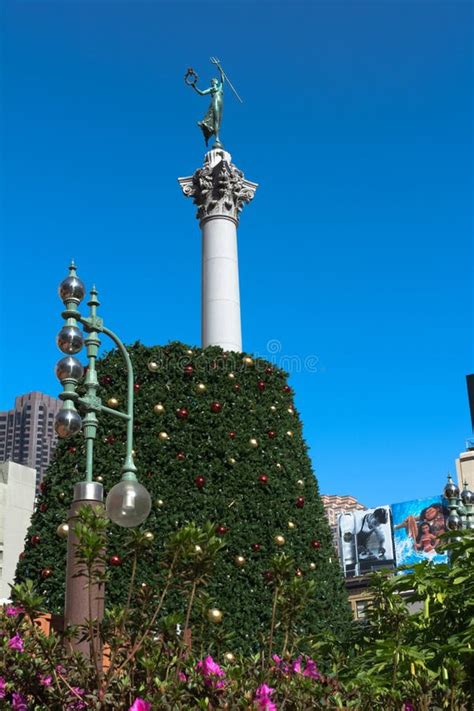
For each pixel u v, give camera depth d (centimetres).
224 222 2361
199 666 602
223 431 1367
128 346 1441
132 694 580
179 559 649
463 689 782
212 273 2292
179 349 1435
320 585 1296
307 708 610
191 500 1278
